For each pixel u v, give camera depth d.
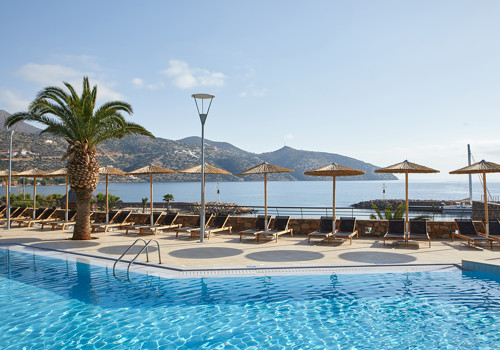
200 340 5.69
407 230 12.41
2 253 11.99
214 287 8.09
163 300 7.37
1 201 31.83
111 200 27.92
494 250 11.31
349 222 13.52
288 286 8.11
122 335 5.89
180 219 17.42
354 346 5.45
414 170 12.21
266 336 5.80
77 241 13.90
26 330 6.11
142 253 11.31
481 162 12.15
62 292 7.94
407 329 6.02
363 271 9.03
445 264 9.43
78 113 13.62
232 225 16.33
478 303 7.10
